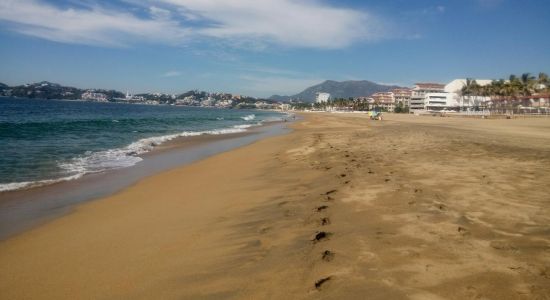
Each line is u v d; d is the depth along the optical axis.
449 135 23.00
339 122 56.31
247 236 5.56
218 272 4.35
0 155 14.99
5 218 7.23
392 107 155.50
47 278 4.49
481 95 105.69
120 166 13.74
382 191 7.49
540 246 4.45
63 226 6.67
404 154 13.15
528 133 27.00
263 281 4.02
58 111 71.94
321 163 12.23
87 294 4.03
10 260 5.11
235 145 22.33
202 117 78.00
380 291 3.58
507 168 9.63
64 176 11.53
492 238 4.77
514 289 3.50
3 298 4.02
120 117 58.69
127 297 3.90
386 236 5.00
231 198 8.27
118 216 7.26
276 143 22.33
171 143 23.14
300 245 4.96
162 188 9.95
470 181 8.10
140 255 5.08
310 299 3.55
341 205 6.69
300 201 7.34
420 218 5.68
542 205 6.15
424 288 3.59
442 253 4.37
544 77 95.88
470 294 3.44
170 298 3.80
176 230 6.13
